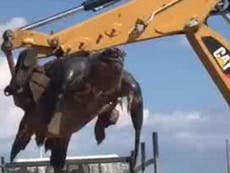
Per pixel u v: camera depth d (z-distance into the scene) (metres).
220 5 13.56
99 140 12.70
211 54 13.45
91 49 12.83
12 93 11.91
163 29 13.27
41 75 11.83
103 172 14.98
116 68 11.59
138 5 13.20
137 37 13.09
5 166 14.72
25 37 12.45
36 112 11.84
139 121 12.38
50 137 12.15
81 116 11.98
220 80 13.41
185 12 13.45
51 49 12.62
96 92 11.82
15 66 11.93
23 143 12.12
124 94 12.16
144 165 14.14
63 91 11.62
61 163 12.64
